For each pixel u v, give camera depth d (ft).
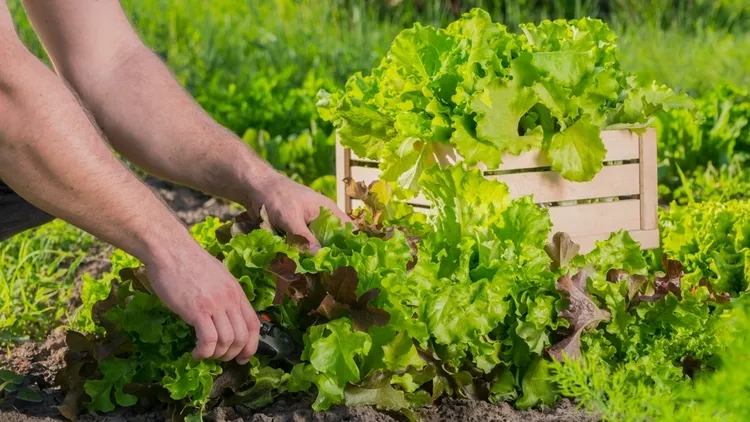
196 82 22.76
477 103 9.52
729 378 6.54
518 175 9.95
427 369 7.90
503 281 8.16
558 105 9.73
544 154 10.01
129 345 7.82
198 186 8.66
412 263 8.36
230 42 26.86
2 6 6.66
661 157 18.29
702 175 17.57
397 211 9.85
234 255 7.87
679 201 17.07
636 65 26.68
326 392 7.44
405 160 9.98
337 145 10.98
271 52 25.90
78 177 6.68
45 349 10.53
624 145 10.52
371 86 10.69
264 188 8.45
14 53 6.51
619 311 8.37
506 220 8.88
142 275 7.72
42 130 6.56
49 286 12.31
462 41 10.11
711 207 12.78
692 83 24.89
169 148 8.57
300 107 20.26
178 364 7.45
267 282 7.86
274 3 31.83
